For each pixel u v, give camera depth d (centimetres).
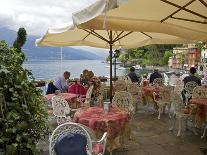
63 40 857
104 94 962
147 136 641
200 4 414
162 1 400
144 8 451
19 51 278
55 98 583
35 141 260
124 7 444
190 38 575
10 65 256
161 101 817
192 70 909
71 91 842
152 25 536
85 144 330
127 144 579
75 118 507
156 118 824
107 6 251
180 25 554
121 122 499
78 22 336
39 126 268
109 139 480
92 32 720
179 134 646
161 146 573
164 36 815
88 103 788
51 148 350
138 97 911
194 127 716
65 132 353
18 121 245
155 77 1116
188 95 879
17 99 249
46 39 809
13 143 238
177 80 1129
